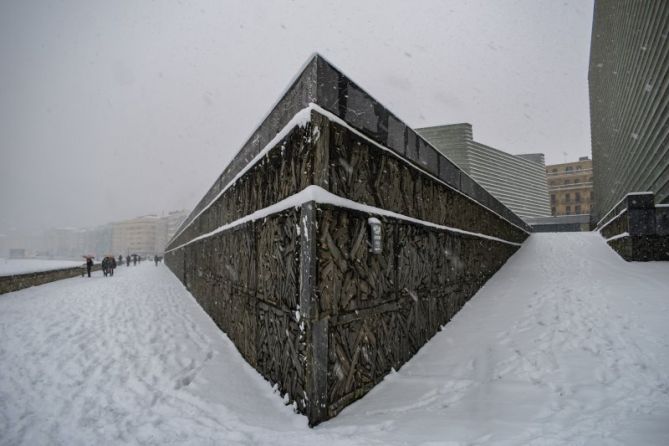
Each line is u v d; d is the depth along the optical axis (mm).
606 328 5879
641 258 10891
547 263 12945
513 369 4863
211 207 9953
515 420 3488
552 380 4422
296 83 4434
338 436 3295
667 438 2857
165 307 10391
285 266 4387
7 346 6215
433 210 6938
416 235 6074
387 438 3219
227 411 3912
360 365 4363
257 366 5258
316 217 3809
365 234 4598
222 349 6348
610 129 17984
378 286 4840
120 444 3199
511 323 6754
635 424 3166
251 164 5930
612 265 11102
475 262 9555
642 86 12422
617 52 15289
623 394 3902
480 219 10469
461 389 4426
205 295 10211
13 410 3859
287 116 4668
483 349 5668
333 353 3938
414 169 6160
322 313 3812
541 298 8195
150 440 3262
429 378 4828
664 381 4121
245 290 6012
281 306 4457
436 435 3246
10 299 11820
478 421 3521
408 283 5688
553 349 5340
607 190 19750
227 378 4945
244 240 6219
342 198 4172
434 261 6789
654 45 11070
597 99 21594
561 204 75812
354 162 4531
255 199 5805
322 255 3869
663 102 10781
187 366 5281
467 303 8562
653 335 5387
